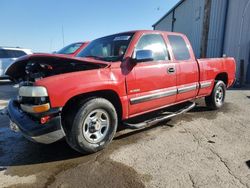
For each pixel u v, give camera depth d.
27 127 3.23
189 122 5.08
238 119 5.31
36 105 3.11
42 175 3.03
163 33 4.66
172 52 4.70
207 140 4.09
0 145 3.99
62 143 4.02
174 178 2.91
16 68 4.34
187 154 3.55
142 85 4.05
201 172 3.04
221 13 12.52
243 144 3.92
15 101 4.05
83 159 3.44
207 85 5.54
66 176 2.99
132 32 4.31
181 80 4.80
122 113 3.89
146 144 3.93
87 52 4.74
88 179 2.92
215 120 5.23
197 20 16.58
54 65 4.05
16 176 3.01
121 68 3.79
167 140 4.09
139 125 4.05
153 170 3.10
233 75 6.50
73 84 3.25
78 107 3.36
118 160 3.38
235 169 3.11
